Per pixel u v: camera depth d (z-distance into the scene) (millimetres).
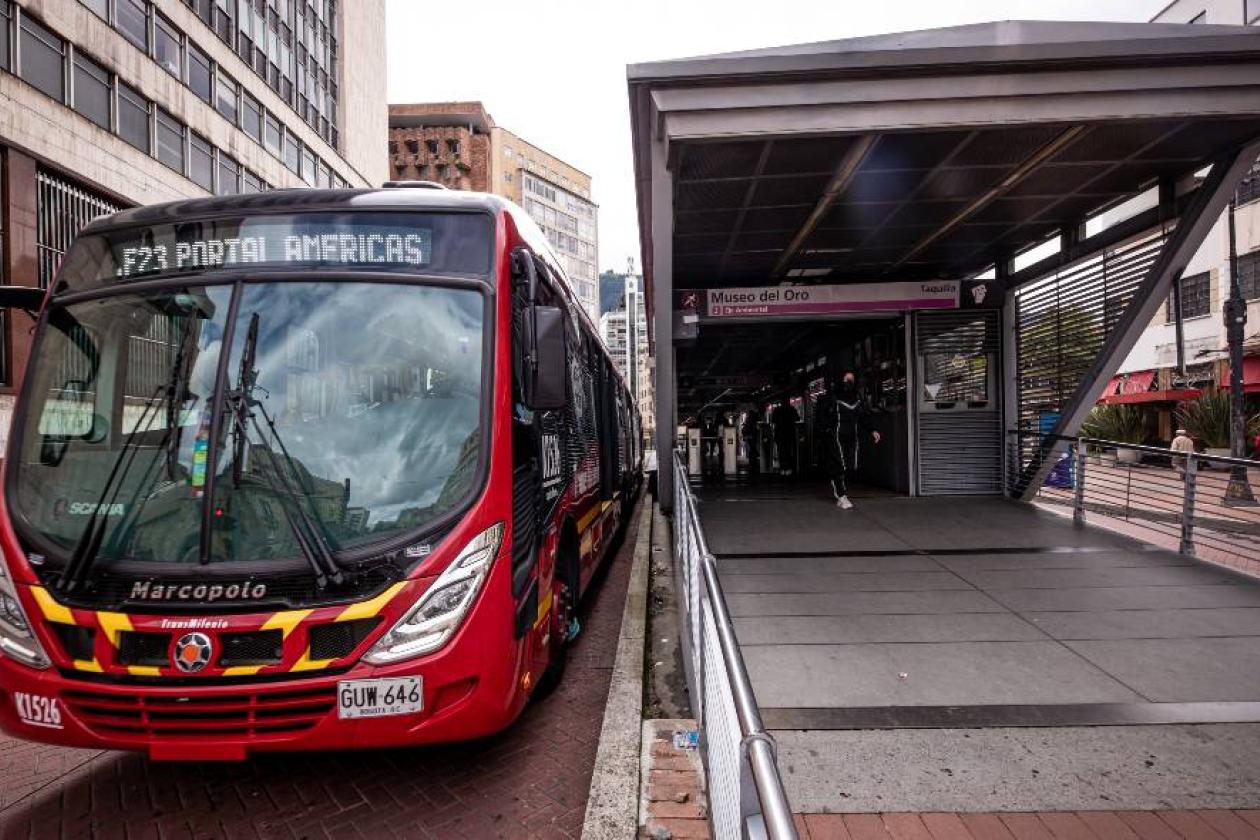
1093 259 9344
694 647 3691
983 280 11133
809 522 9320
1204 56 6145
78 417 3414
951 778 3113
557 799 3496
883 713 3746
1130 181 8258
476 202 3951
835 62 6324
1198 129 6777
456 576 3227
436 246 3801
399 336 3596
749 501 11547
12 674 3119
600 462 8219
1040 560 7004
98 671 3035
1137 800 2912
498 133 95938
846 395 10609
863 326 13727
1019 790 3002
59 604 3086
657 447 10805
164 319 3539
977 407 11469
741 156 7246
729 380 22344
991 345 11406
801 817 2854
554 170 107812
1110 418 25047
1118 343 8578
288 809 3447
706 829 2967
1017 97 6383
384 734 3078
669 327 9539
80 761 4004
